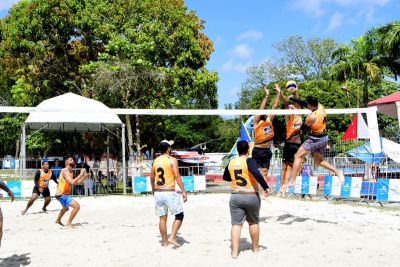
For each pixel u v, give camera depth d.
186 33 24.77
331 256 6.95
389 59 30.70
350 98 36.34
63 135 30.56
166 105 25.12
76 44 26.44
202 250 7.30
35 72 27.11
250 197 6.75
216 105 27.39
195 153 23.08
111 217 11.85
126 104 23.08
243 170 6.76
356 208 13.12
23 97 27.22
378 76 30.45
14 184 17.34
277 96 9.34
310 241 7.93
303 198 16.53
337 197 16.25
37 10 24.84
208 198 16.59
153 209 13.62
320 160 8.51
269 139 9.08
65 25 25.61
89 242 8.13
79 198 17.56
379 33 29.64
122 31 24.78
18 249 7.70
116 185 21.22
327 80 41.25
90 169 19.11
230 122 47.47
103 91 23.72
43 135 29.70
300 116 9.38
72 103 18.77
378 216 11.48
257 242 7.07
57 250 7.55
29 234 9.20
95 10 25.03
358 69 31.72
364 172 17.52
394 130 31.45
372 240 8.15
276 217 10.60
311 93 37.16
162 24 24.58
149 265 6.47
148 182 18.95
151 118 27.69
